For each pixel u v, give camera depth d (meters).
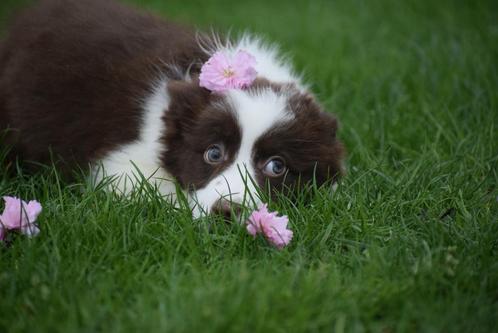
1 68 5.77
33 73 5.48
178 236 4.20
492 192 5.03
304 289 3.57
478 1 10.05
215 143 4.53
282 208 4.51
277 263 3.97
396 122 6.43
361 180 5.04
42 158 5.50
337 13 10.14
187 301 3.47
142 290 3.64
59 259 3.83
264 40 6.50
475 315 3.55
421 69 7.58
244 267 3.72
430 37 8.84
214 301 3.40
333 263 3.99
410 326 3.53
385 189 5.03
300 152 4.59
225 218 4.30
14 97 5.57
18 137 5.55
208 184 4.46
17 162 5.29
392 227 4.45
